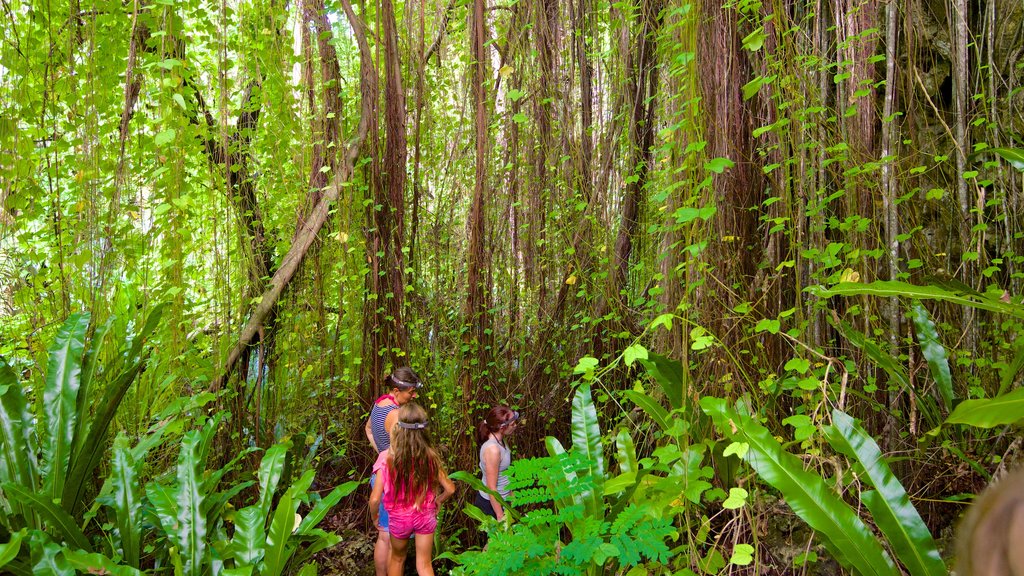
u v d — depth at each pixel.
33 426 3.01
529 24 4.49
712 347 2.91
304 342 4.44
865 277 2.93
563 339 4.64
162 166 3.70
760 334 3.11
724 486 2.69
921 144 3.48
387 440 3.85
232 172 4.52
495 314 4.54
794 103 3.05
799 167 3.09
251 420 4.43
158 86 3.53
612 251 4.49
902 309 3.12
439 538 3.96
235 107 4.42
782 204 3.18
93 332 3.45
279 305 4.41
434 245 4.78
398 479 3.29
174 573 2.96
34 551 2.44
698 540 2.23
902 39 3.54
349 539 4.12
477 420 4.34
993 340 3.04
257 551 2.76
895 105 3.22
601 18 4.84
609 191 4.63
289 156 4.60
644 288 4.42
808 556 2.29
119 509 2.91
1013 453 2.36
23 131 3.45
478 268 4.27
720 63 3.13
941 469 2.73
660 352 3.56
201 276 4.27
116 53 3.84
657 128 4.42
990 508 0.55
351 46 4.89
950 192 3.35
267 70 4.39
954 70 3.37
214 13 4.63
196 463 3.03
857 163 3.08
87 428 3.12
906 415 3.05
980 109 3.36
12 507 2.82
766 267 3.23
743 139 3.29
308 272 4.44
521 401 4.59
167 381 3.65
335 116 4.42
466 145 4.80
